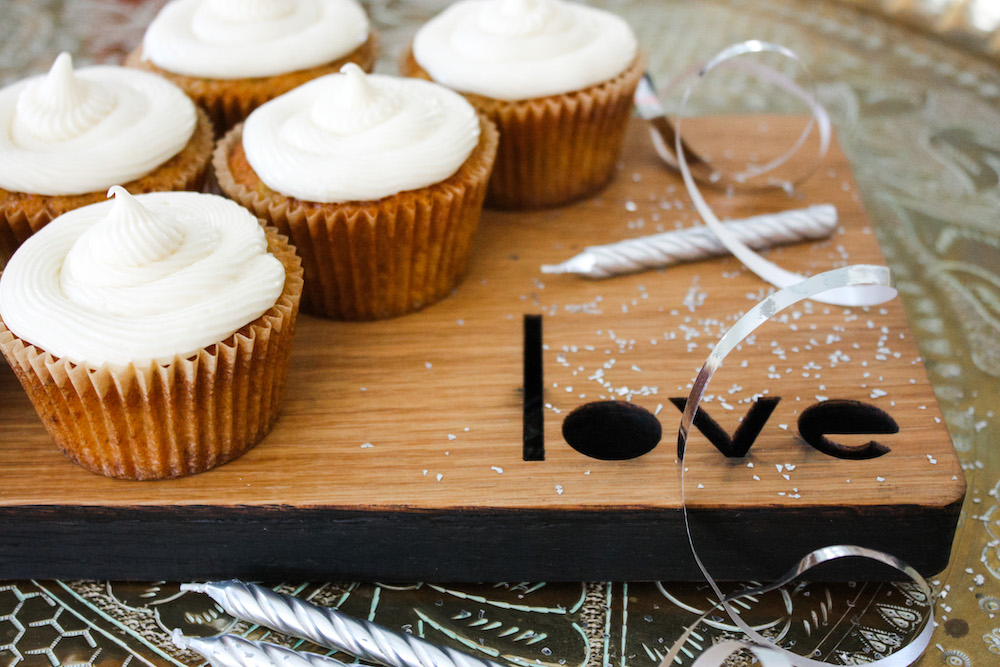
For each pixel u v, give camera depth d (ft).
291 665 1.17
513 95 1.48
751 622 1.22
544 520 1.24
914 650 1.19
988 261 1.49
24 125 1.38
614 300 1.43
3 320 1.23
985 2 1.75
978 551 1.25
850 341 1.37
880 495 1.23
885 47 1.78
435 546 1.25
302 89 1.45
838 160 1.59
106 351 1.20
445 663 1.17
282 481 1.26
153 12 1.84
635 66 1.55
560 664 1.20
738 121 1.66
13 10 1.84
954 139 1.64
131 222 1.23
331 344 1.39
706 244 1.46
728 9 1.86
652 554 1.25
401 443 1.29
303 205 1.36
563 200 1.55
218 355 1.22
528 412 1.36
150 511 1.24
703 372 1.22
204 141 1.46
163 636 1.21
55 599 1.25
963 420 1.34
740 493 1.24
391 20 1.81
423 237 1.38
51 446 1.29
